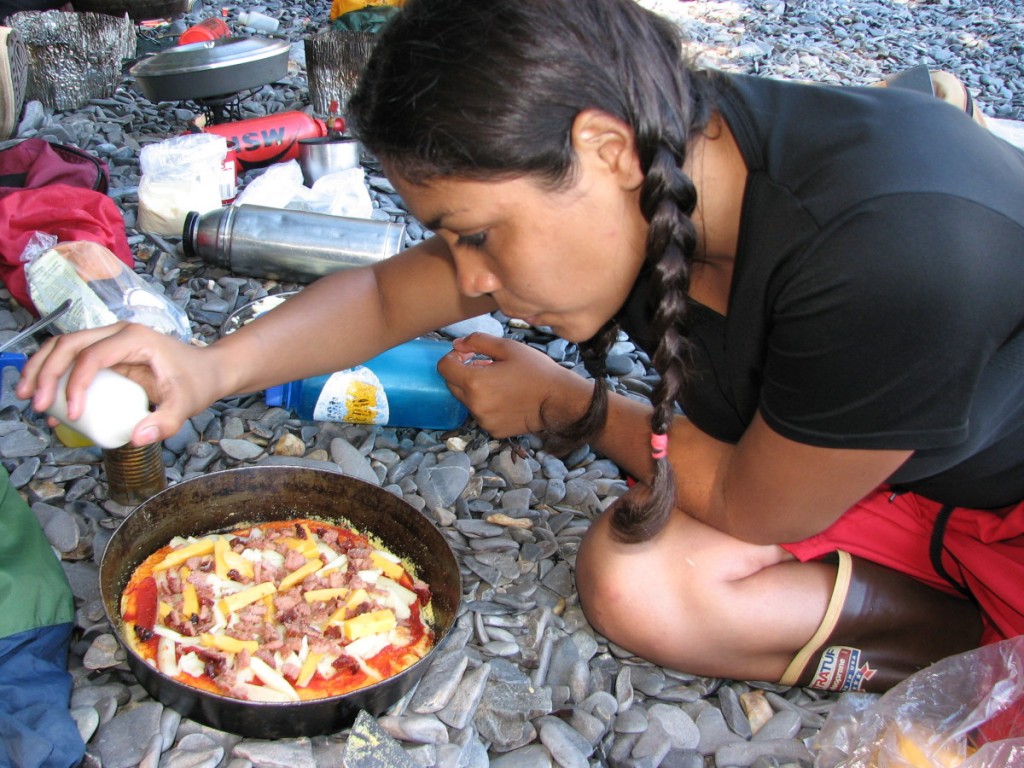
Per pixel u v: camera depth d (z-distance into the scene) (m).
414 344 2.13
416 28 1.03
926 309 1.08
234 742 1.39
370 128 1.06
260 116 3.56
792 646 1.56
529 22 1.00
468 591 1.73
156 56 3.23
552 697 1.56
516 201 1.05
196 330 2.43
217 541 1.60
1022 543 1.49
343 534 1.69
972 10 7.57
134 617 1.48
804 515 1.35
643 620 1.54
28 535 1.55
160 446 1.82
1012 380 1.23
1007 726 1.41
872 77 5.53
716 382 1.44
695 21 6.27
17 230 2.37
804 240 1.11
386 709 1.44
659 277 1.11
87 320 2.08
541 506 1.99
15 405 2.04
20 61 3.26
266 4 5.36
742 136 1.16
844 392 1.17
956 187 1.08
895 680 1.57
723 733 1.55
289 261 2.61
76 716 1.38
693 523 1.56
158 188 2.74
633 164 1.08
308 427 2.10
